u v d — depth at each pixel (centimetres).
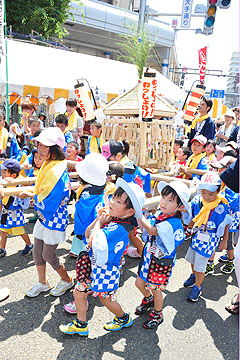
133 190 208
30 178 303
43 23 1077
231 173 212
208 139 505
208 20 710
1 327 242
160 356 224
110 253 210
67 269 342
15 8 1007
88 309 275
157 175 344
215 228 284
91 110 390
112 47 1825
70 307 260
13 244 397
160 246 234
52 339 232
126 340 238
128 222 221
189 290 318
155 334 247
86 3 1417
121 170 303
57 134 258
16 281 309
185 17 895
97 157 262
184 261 386
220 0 690
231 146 444
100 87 723
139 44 379
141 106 314
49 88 642
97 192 262
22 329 241
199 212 287
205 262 288
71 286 296
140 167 344
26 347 223
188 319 270
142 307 271
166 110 366
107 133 374
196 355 228
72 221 499
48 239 264
